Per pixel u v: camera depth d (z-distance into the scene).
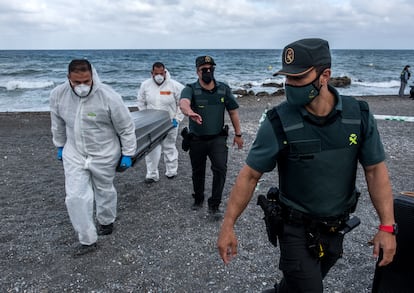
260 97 22.27
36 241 4.02
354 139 1.91
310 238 2.03
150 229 4.30
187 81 37.88
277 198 2.19
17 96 22.83
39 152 8.28
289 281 2.11
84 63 3.24
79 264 3.54
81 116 3.42
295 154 1.91
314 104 1.89
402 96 21.95
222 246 2.07
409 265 2.52
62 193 5.55
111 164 3.70
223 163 4.34
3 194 5.51
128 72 43.78
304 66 1.79
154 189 5.65
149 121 4.76
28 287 3.19
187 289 3.16
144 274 3.38
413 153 7.91
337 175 1.94
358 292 3.10
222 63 67.00
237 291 3.13
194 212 4.78
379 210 2.01
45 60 65.38
